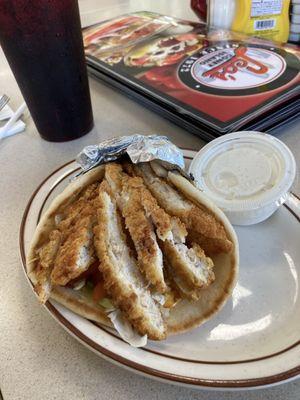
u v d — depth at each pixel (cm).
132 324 18
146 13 50
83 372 18
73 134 32
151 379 17
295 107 31
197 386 16
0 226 26
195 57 37
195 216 21
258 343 19
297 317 20
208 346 19
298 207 24
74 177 24
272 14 40
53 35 26
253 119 29
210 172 24
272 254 23
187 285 21
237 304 21
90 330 18
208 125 28
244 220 23
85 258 20
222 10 41
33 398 17
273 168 24
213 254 22
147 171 23
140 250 20
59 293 20
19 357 19
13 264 23
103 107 37
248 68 35
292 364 16
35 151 32
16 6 24
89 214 21
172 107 31
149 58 38
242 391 17
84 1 61
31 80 28
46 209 24
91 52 40
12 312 21
